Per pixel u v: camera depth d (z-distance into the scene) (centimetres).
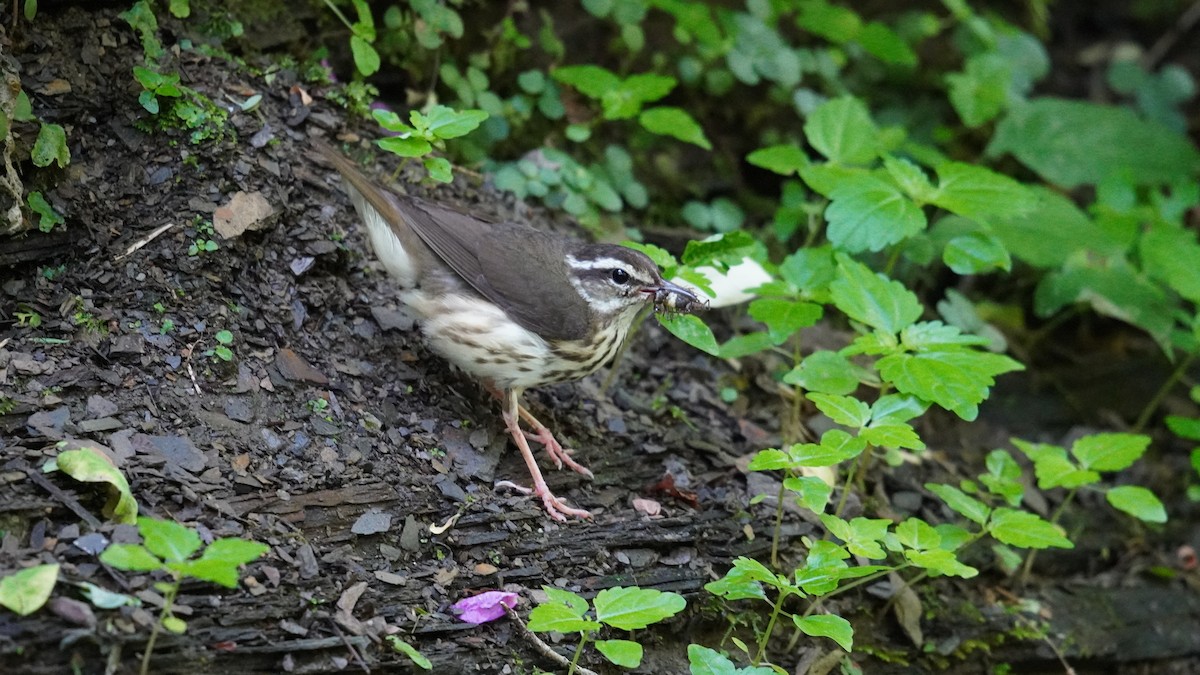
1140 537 1374
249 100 1125
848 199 1127
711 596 1030
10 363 924
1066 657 1208
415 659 856
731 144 1575
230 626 827
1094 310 1584
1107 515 1378
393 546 944
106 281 998
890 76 1675
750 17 1477
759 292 1131
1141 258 1507
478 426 1071
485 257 1037
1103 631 1245
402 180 1223
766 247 1466
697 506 1091
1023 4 1866
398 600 909
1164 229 1443
